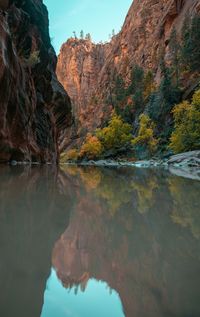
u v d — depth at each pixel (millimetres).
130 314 1194
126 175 13586
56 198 5086
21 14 26938
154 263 1856
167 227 3037
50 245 2256
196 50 63219
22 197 5035
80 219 3373
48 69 38500
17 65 22781
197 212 3939
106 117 107000
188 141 37312
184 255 2066
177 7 91875
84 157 77875
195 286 1478
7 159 21094
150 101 69812
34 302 1273
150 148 55281
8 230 2738
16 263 1802
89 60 190000
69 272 1672
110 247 2268
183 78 64125
